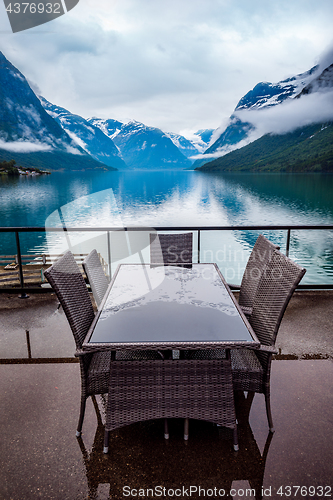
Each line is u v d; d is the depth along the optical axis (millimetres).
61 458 1428
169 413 1454
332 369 2102
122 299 1786
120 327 1442
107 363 1606
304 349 2348
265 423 1640
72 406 1762
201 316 1562
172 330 1409
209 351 1720
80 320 1542
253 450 1471
